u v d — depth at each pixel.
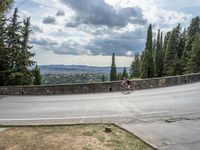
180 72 61.16
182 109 13.31
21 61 37.16
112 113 12.76
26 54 37.59
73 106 15.32
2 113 13.66
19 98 20.64
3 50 36.91
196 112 12.51
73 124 10.36
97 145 7.91
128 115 12.23
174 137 8.86
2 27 36.78
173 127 10.07
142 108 13.91
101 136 8.76
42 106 15.80
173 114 12.23
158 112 12.74
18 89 23.97
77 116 12.23
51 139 8.56
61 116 12.36
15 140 8.57
